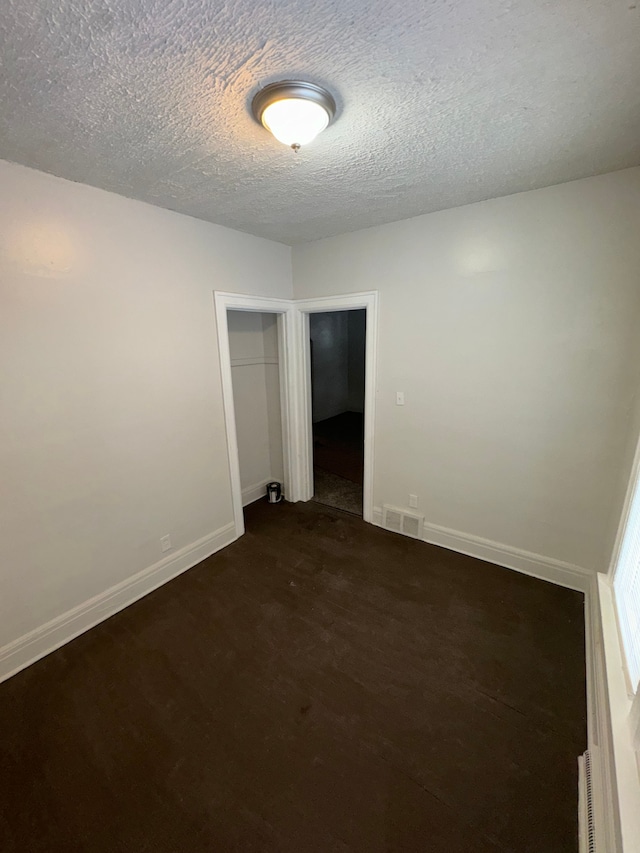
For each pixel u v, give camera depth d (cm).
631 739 108
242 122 134
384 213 238
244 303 280
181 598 236
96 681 179
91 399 202
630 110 132
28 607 189
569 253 204
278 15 90
